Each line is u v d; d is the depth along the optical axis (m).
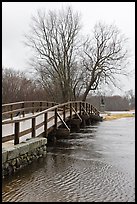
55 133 15.09
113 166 9.93
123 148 13.36
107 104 67.81
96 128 22.94
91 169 9.52
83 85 36.69
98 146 13.88
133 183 8.07
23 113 19.73
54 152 12.30
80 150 12.85
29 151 9.91
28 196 6.98
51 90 37.81
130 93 65.94
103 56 34.81
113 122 29.45
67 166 9.86
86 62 35.62
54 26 35.62
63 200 6.79
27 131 10.76
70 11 36.12
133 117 37.34
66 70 35.56
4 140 8.78
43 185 7.77
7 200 6.72
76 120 20.42
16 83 39.56
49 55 35.19
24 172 8.98
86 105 27.08
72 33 35.59
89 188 7.62
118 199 6.89
